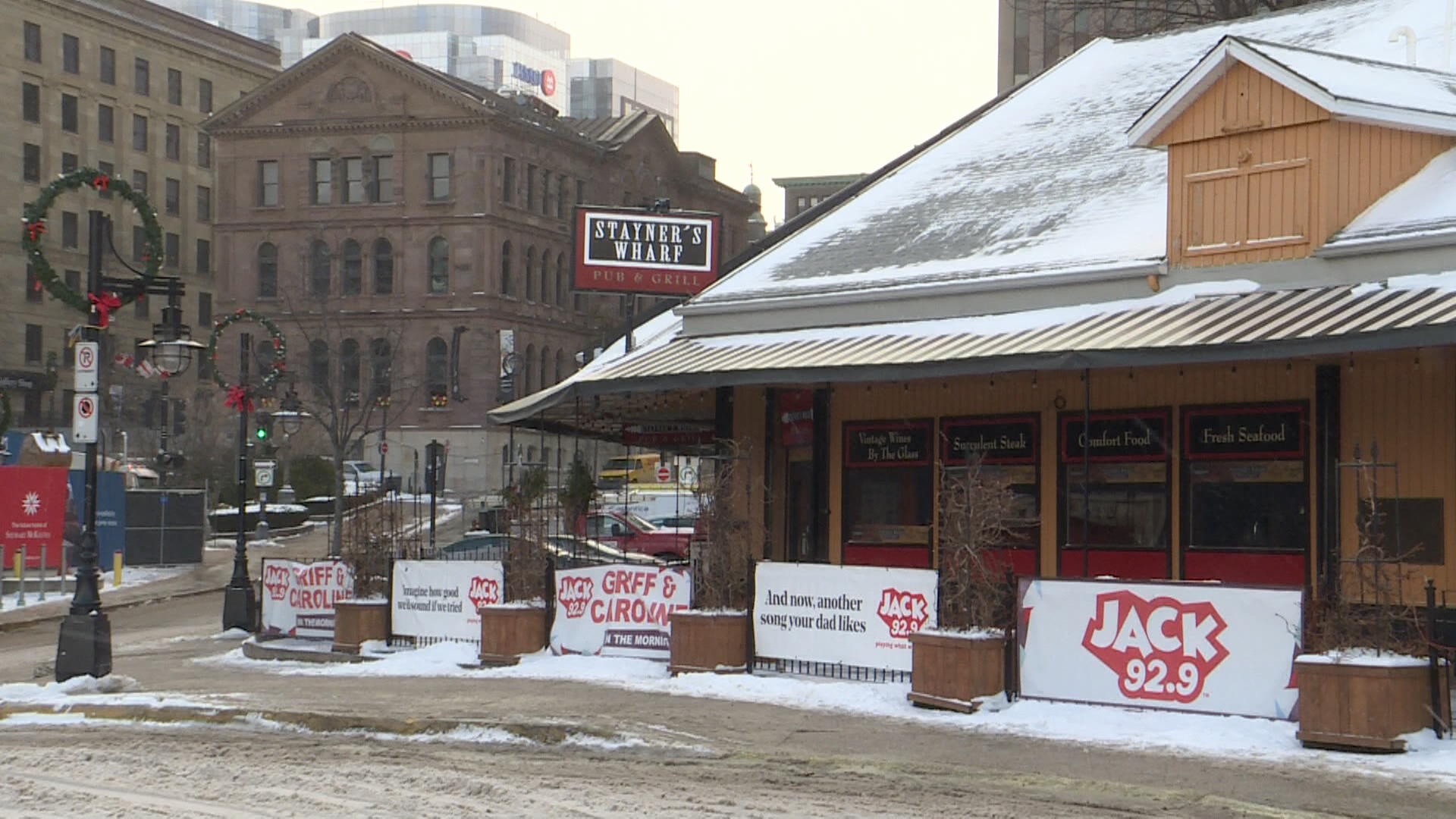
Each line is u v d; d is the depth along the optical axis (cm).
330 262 8056
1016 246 2181
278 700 1661
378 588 2170
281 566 2355
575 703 1569
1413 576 1669
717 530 1772
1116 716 1381
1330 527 1697
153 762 1345
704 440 3016
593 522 3456
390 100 8006
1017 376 2091
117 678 1852
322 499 6266
